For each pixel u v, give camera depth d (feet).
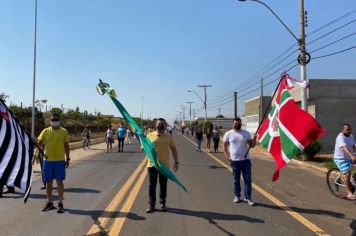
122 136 102.89
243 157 34.22
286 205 33.94
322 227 27.04
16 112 119.96
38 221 28.14
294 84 30.60
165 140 31.14
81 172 56.59
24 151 20.35
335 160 37.78
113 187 42.63
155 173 31.01
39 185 43.32
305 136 29.04
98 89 29.27
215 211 31.35
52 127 30.86
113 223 27.61
